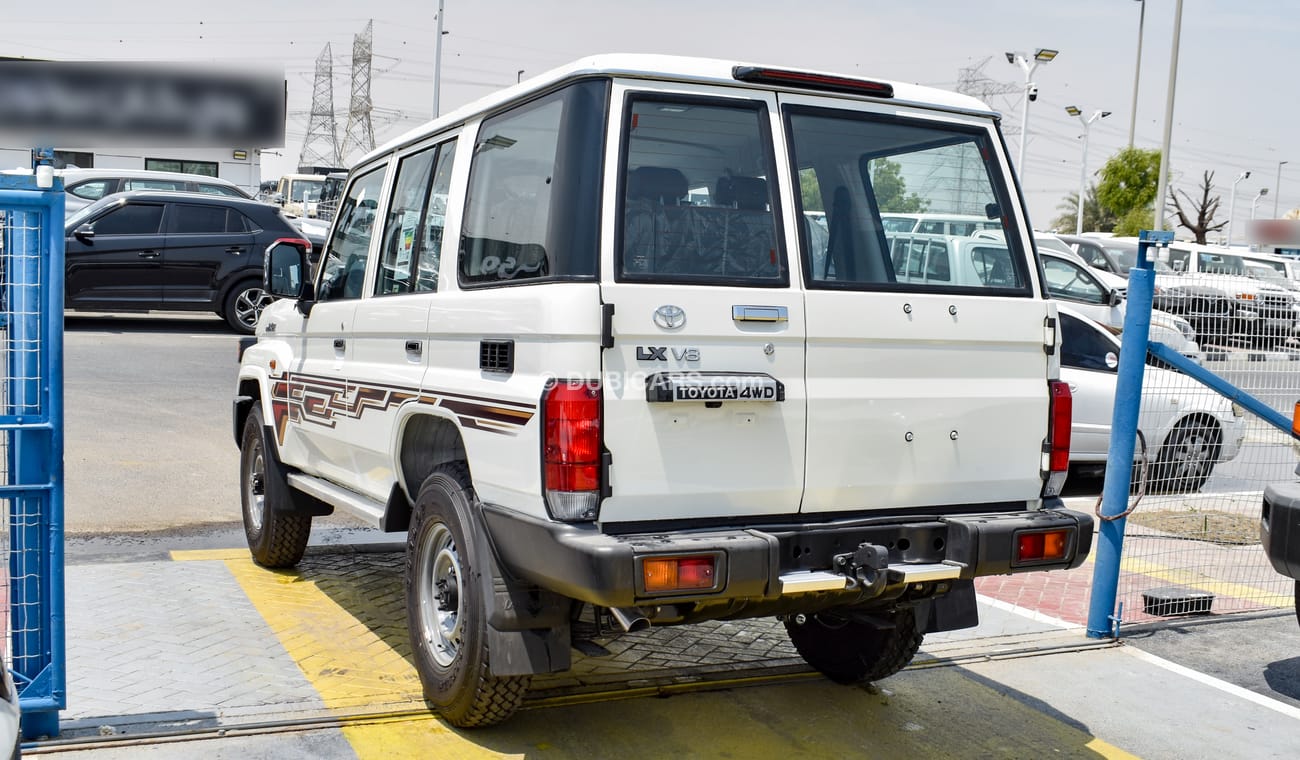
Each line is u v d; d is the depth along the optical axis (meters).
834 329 4.07
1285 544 5.43
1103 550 6.10
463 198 4.59
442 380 4.45
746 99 4.08
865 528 4.09
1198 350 7.17
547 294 3.80
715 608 3.96
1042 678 5.51
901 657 4.92
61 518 4.07
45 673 4.10
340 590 6.31
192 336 16.55
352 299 5.57
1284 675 5.72
